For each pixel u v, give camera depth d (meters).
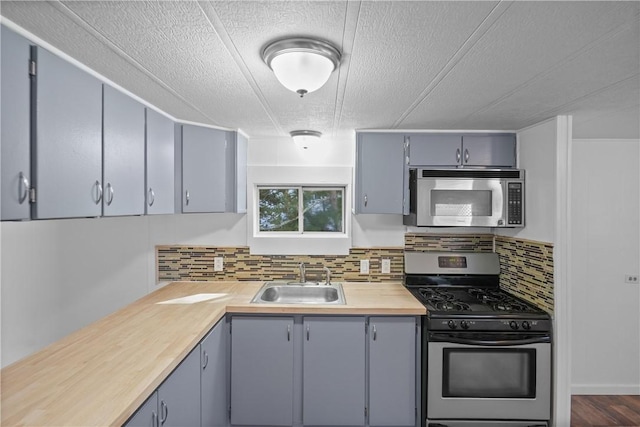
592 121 2.23
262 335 2.22
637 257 2.80
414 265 2.77
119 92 1.64
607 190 2.80
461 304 2.27
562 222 2.10
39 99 1.19
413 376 2.21
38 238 2.30
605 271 2.81
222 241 2.86
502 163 2.50
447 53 1.26
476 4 0.96
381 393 2.21
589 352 2.84
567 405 2.10
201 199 2.35
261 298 2.48
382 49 1.23
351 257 2.86
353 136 2.74
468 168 2.51
